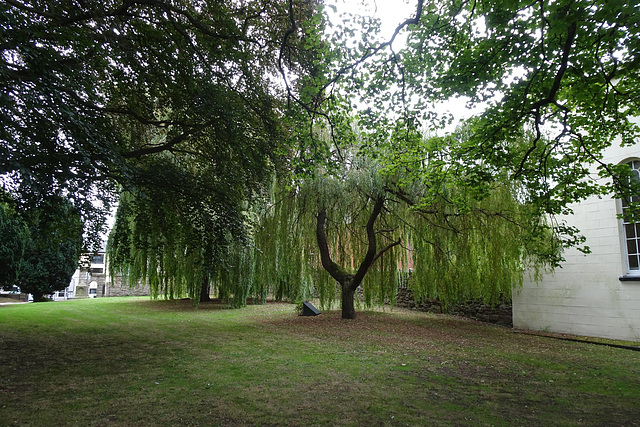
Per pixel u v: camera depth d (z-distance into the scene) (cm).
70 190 589
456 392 484
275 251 1284
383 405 425
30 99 486
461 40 696
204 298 2025
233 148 885
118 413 389
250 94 901
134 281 1555
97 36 677
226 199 889
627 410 421
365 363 641
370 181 1081
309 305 1373
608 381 550
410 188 1104
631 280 921
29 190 552
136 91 851
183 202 895
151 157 967
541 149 864
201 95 779
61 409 399
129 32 738
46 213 632
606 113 716
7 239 1661
